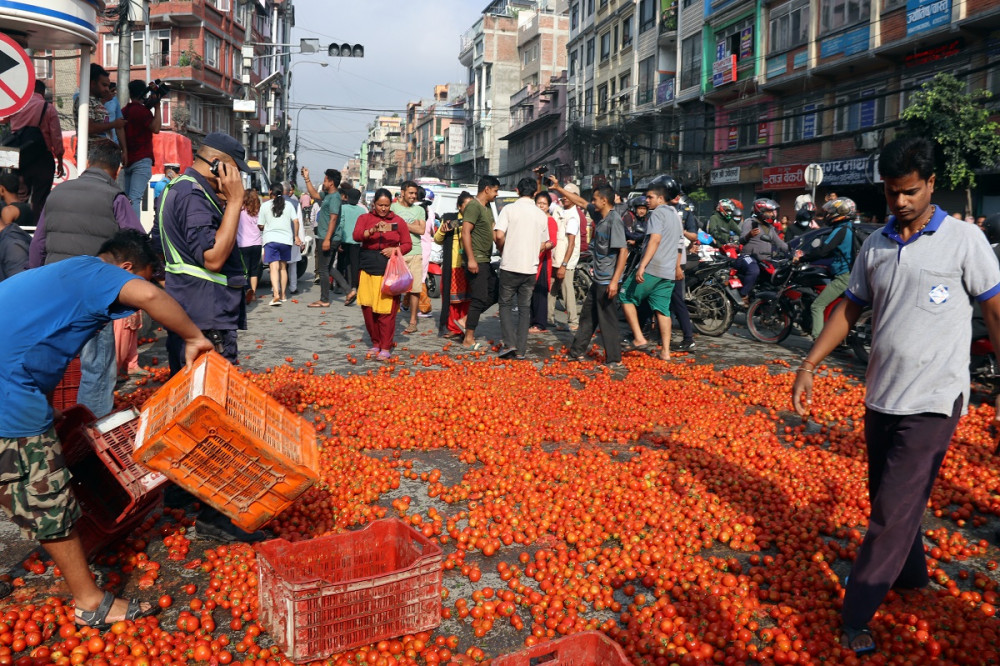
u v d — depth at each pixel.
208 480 3.26
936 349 3.05
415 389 7.52
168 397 3.49
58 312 3.06
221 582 3.65
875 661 3.08
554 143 54.84
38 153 8.58
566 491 4.88
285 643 3.02
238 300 5.01
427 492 5.03
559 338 11.02
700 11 34.59
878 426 3.25
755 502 4.84
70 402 5.49
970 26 20.67
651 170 38.62
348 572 3.57
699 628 3.33
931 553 4.15
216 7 47.03
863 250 3.36
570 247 11.25
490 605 3.49
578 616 3.43
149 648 3.08
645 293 9.20
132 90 10.01
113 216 5.60
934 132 19.03
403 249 8.88
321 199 14.53
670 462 5.55
